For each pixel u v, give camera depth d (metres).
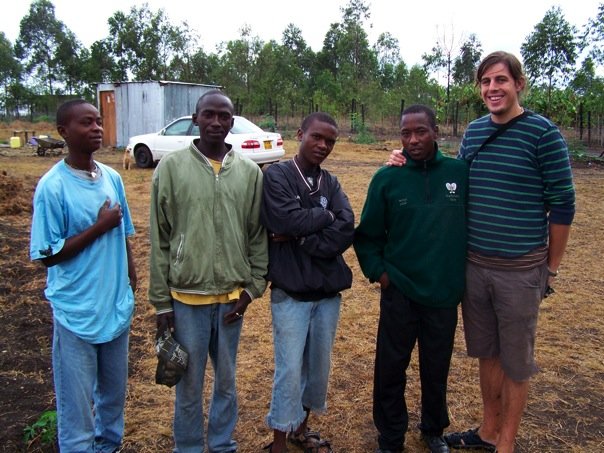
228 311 2.68
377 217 2.87
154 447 2.98
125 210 2.80
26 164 14.88
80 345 2.50
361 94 34.75
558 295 5.27
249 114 32.19
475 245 2.75
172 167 2.54
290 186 2.68
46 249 2.37
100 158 16.61
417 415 3.35
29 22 61.06
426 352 2.86
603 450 3.00
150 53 48.22
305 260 2.71
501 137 2.64
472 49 47.28
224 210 2.58
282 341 2.74
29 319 4.56
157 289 2.57
